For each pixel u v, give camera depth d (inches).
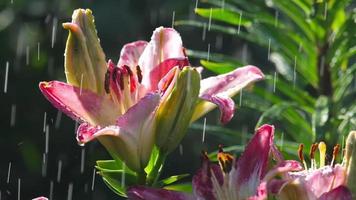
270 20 84.4
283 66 86.5
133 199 62.0
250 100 83.8
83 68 65.4
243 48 162.1
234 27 133.0
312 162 65.2
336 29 84.4
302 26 84.2
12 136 172.6
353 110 84.0
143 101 64.4
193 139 167.5
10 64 173.0
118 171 66.3
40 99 173.5
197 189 63.4
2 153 172.1
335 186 61.5
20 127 172.9
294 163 60.8
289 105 79.7
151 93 64.6
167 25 168.6
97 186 168.6
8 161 172.2
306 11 83.3
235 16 81.7
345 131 80.4
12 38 173.5
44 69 173.9
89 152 166.7
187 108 65.2
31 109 173.6
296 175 61.6
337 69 84.2
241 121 147.3
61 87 65.2
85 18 65.5
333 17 82.8
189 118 65.5
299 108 81.4
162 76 66.5
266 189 60.5
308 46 84.5
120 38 169.0
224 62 82.6
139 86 66.5
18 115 172.9
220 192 63.4
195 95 65.0
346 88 84.9
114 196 168.2
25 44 173.5
